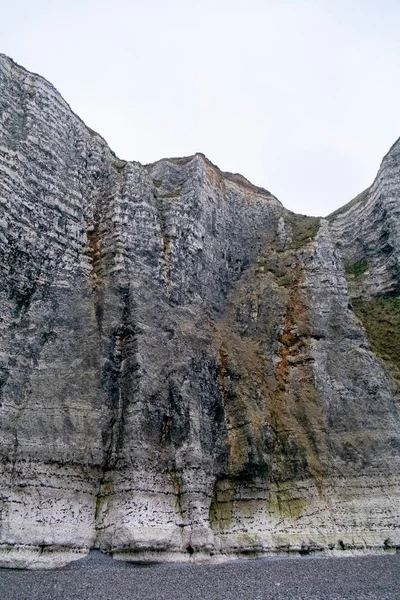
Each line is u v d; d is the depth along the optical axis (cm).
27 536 1596
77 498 1781
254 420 2275
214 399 2294
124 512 1752
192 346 2367
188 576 1524
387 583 1447
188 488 1909
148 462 1892
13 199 2150
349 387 2467
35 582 1395
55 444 1808
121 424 1977
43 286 2147
